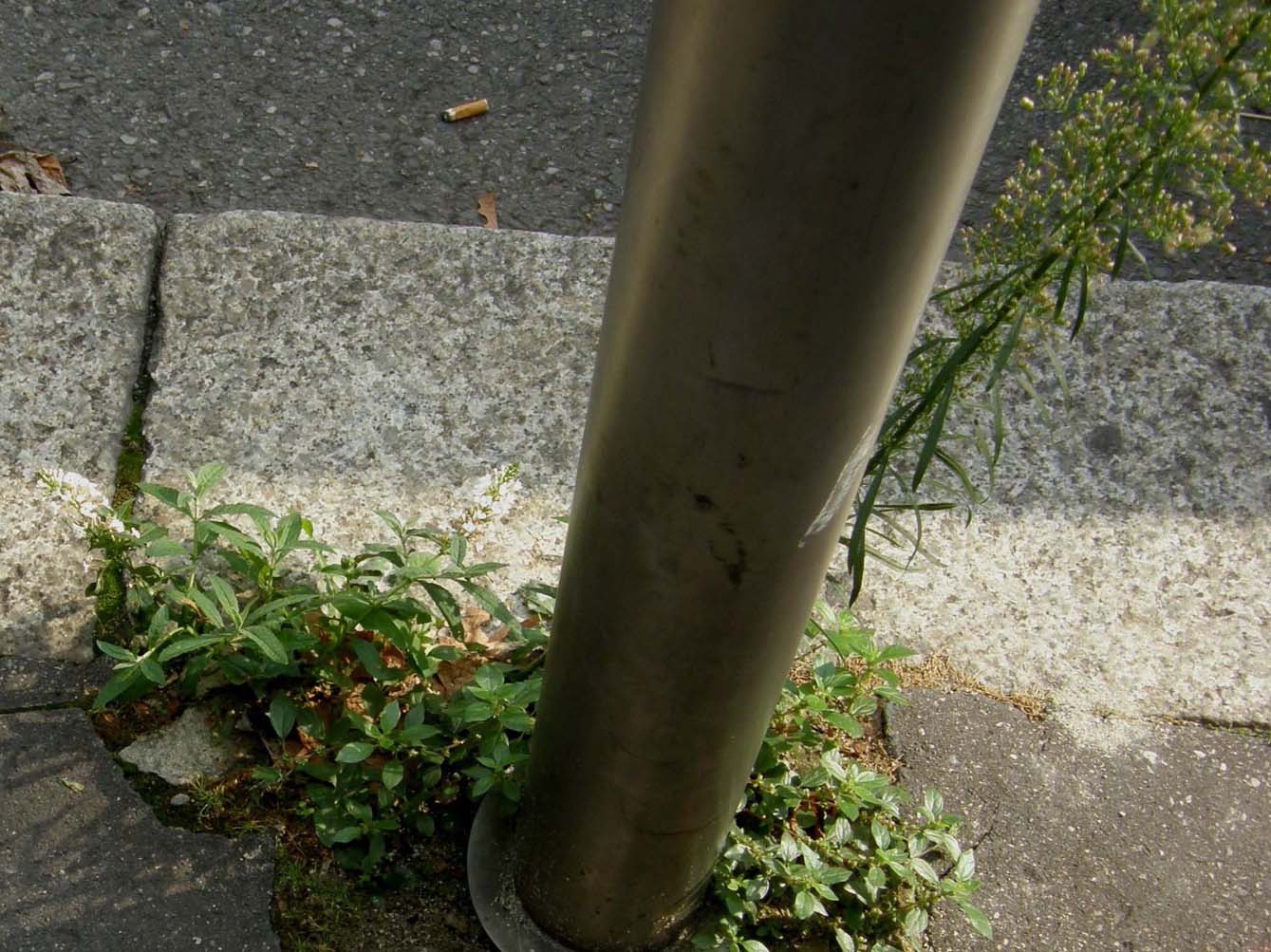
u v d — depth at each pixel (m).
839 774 2.02
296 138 3.47
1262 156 1.34
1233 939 2.08
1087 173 1.45
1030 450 2.68
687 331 1.18
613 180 3.53
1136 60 1.43
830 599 2.44
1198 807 2.24
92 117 3.42
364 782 2.00
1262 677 2.43
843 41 0.98
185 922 1.88
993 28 0.99
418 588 2.32
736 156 1.05
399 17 3.86
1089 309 2.87
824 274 1.10
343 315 2.69
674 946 1.92
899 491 2.59
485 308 2.74
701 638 1.42
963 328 1.72
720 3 1.00
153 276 2.68
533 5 3.97
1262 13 1.24
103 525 2.10
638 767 1.58
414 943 1.92
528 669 2.16
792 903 2.00
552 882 1.83
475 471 2.51
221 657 2.04
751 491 1.27
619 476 1.33
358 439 2.52
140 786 2.03
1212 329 2.87
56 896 1.88
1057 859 2.15
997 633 2.44
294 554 2.32
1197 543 2.59
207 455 2.46
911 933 1.92
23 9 3.66
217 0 3.81
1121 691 2.39
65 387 2.49
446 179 3.45
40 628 2.19
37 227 2.67
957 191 1.10
